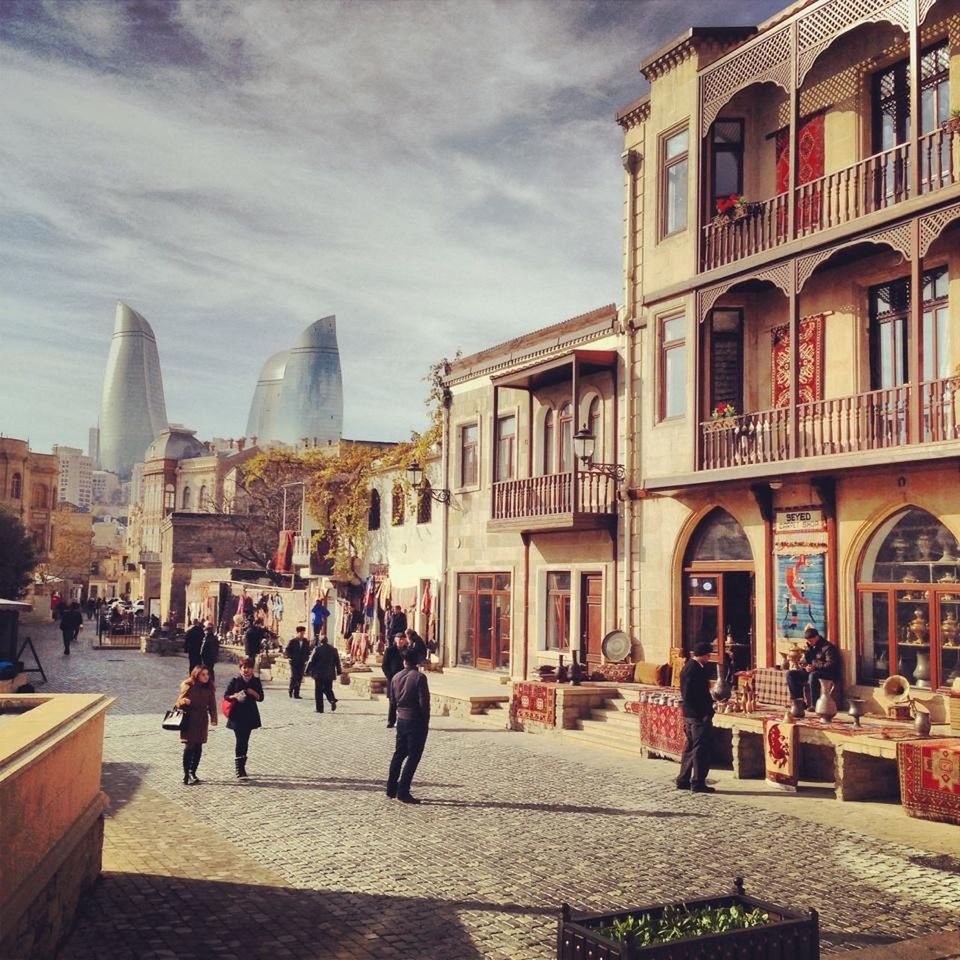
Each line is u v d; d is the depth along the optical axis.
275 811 12.23
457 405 29.58
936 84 16.75
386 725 20.25
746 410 19.97
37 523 95.19
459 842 10.78
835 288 18.23
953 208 15.08
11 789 5.98
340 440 41.22
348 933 7.92
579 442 24.12
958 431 15.02
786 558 18.27
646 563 21.50
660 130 21.69
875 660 16.69
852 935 8.01
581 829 11.46
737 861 10.15
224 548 60.94
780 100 19.77
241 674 14.75
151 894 8.77
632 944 5.07
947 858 10.38
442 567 29.66
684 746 14.13
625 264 22.45
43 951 6.85
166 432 113.31
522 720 19.97
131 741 17.67
